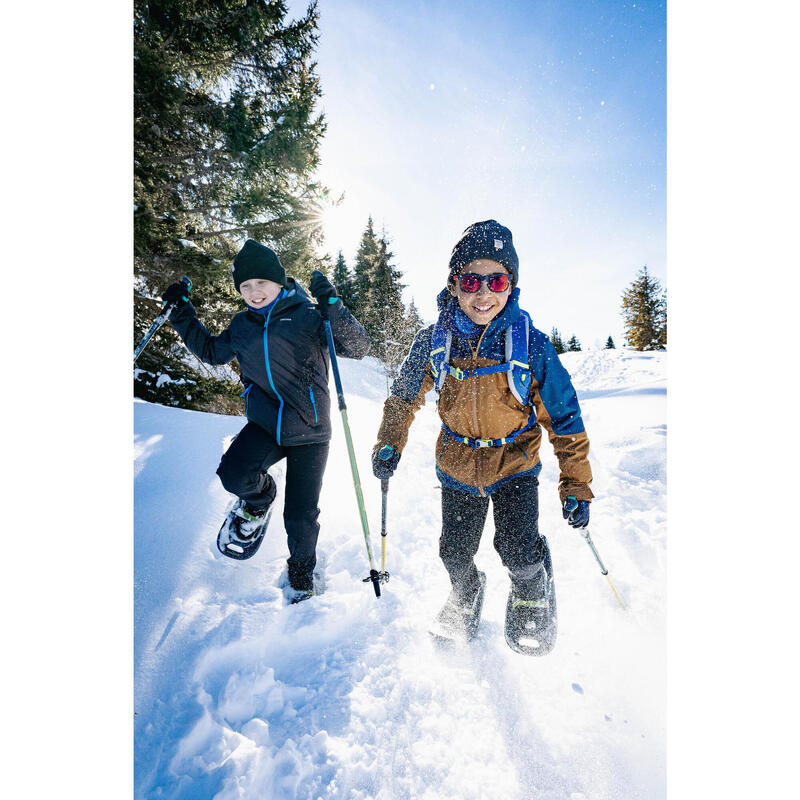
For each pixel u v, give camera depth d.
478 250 1.81
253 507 2.20
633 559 2.70
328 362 2.28
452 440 1.99
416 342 2.08
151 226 6.81
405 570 2.54
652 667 1.84
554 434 1.97
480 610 2.11
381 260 20.16
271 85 8.44
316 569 2.43
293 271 8.60
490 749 1.49
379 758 1.45
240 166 8.00
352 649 1.91
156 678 1.60
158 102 6.87
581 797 1.36
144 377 7.41
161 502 2.48
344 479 3.75
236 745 1.43
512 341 1.81
